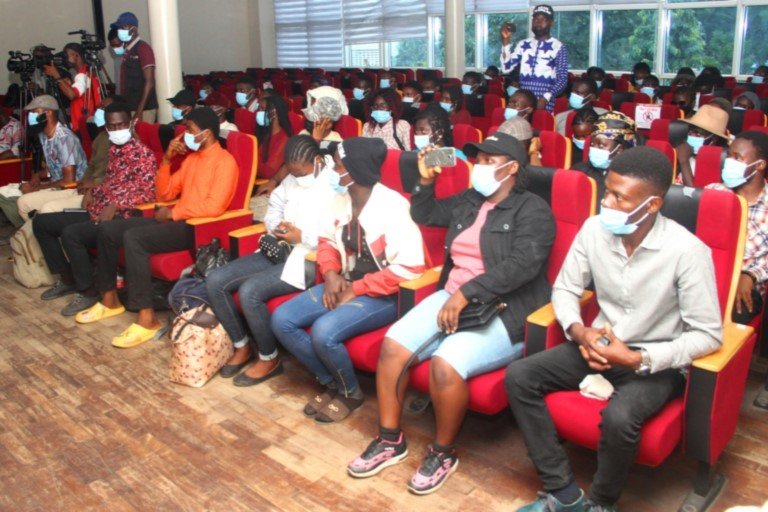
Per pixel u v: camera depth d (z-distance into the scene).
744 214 1.95
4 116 5.97
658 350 1.78
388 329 2.40
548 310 2.12
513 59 5.43
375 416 2.59
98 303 3.57
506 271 2.10
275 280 2.77
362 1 11.97
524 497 2.10
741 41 8.78
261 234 3.15
